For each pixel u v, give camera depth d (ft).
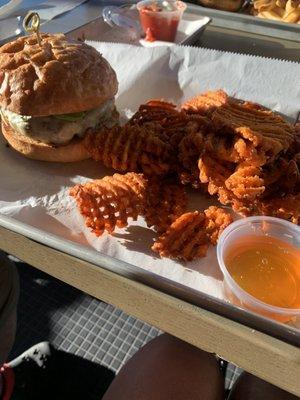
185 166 0.86
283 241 0.74
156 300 0.64
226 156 0.78
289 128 0.86
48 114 0.88
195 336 0.64
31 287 1.23
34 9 1.50
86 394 1.04
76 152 0.94
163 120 0.97
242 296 0.63
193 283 0.72
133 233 0.80
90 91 0.91
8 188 0.89
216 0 1.69
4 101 0.89
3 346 0.86
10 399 1.03
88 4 1.62
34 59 0.89
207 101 0.96
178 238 0.75
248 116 0.87
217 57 1.15
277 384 0.60
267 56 1.38
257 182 0.76
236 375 1.06
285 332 0.58
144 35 1.50
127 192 0.77
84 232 0.80
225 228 0.73
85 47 0.96
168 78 1.17
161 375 0.83
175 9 1.45
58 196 0.88
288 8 1.62
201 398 0.81
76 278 0.72
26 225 0.73
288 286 0.68
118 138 0.88
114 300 0.70
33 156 0.95
